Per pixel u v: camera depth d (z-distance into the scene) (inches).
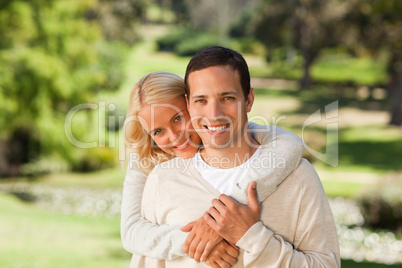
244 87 90.4
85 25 992.9
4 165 965.2
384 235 514.6
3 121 898.1
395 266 384.5
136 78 1330.0
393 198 541.6
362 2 1406.3
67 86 921.5
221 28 2411.4
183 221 92.0
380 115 1572.3
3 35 920.9
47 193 778.8
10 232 418.6
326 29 1583.4
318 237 88.7
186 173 95.3
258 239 85.4
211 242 87.4
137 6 1863.9
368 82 1915.6
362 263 393.4
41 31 930.1
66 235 433.1
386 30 1412.4
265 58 2021.4
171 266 93.5
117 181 917.2
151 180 98.9
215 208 88.3
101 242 408.2
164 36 2380.7
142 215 99.8
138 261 99.1
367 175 994.1
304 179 90.4
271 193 89.6
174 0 2810.0
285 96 1702.8
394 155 1186.6
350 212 626.5
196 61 89.7
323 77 1934.1
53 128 926.4
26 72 898.1
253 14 2335.1
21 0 917.2
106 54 1148.5
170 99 99.6
